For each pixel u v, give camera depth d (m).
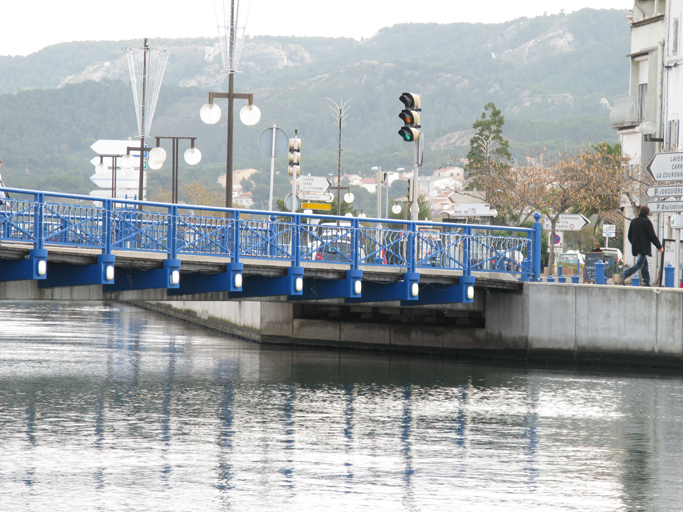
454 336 64.56
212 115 66.00
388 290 56.91
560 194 115.06
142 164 104.94
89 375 51.31
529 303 60.69
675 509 26.36
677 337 57.12
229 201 66.75
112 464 29.62
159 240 47.47
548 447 34.22
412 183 56.50
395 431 36.38
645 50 93.50
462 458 31.84
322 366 57.78
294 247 52.16
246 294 53.47
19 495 25.83
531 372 55.56
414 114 55.62
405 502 25.98
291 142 71.88
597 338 58.94
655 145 92.69
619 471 30.69
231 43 66.06
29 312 109.12
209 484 27.38
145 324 94.38
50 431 34.78
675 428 38.31
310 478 28.38
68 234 44.09
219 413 39.66
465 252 58.59
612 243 136.50
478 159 190.25
